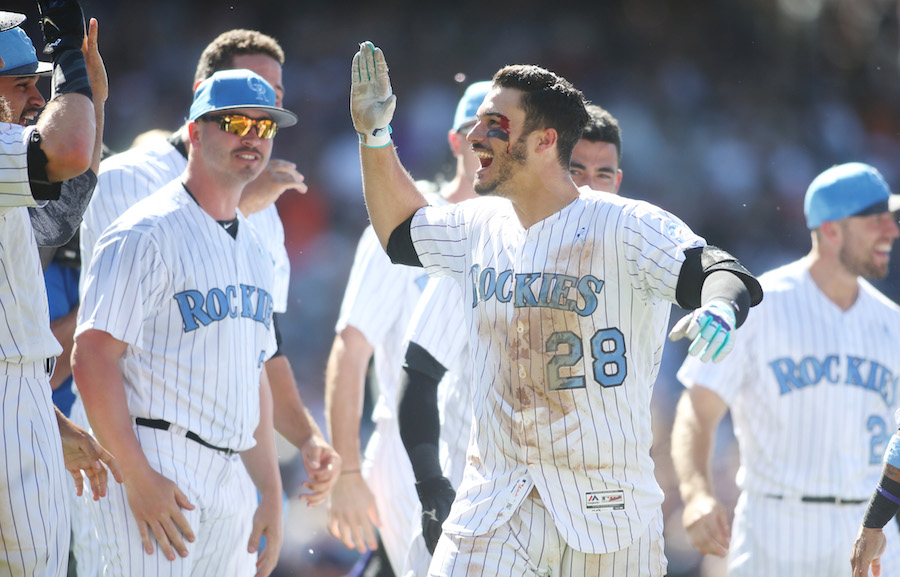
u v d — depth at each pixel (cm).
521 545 1437
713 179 6431
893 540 2034
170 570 1655
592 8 7106
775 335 2202
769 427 2200
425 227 1584
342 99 6278
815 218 2248
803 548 2161
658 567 1480
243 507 1844
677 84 6906
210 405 1714
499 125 1462
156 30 6206
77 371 1623
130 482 1617
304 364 4931
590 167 1961
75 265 2066
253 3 6538
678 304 1367
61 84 1356
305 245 5441
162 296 1684
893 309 2289
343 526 2144
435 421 1828
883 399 2216
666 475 3984
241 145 1753
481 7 6925
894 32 7500
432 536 1753
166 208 1730
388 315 2139
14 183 1298
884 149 7150
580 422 1417
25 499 1362
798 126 6975
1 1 3894
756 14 7262
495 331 1469
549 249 1434
